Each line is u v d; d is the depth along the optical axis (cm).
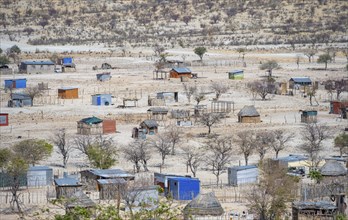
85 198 16662
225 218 16488
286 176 18438
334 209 16488
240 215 16662
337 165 19775
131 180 19112
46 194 18575
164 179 18912
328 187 18300
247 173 19975
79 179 19438
